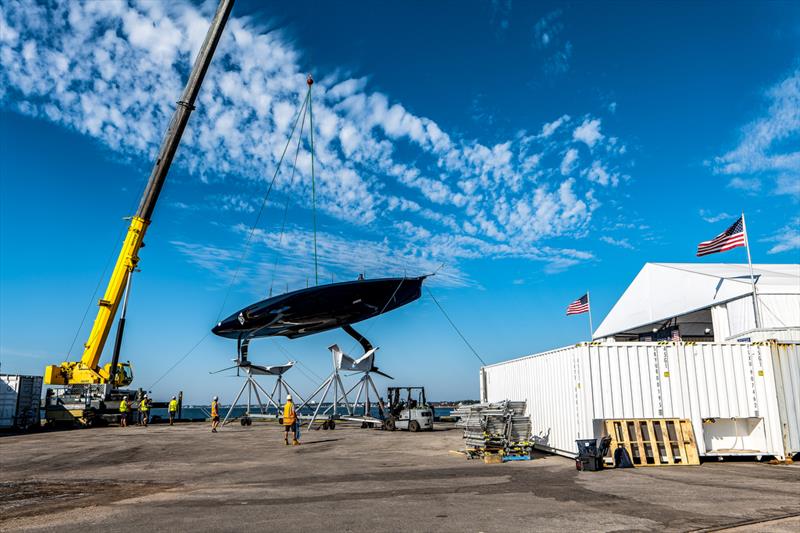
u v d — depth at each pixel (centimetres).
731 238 3067
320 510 960
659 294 3750
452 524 845
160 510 980
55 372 3706
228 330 3716
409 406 3347
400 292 3725
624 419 1652
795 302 2912
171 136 3362
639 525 832
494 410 1839
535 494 1120
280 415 3938
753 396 1703
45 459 1883
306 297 3444
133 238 3631
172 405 4188
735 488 1181
